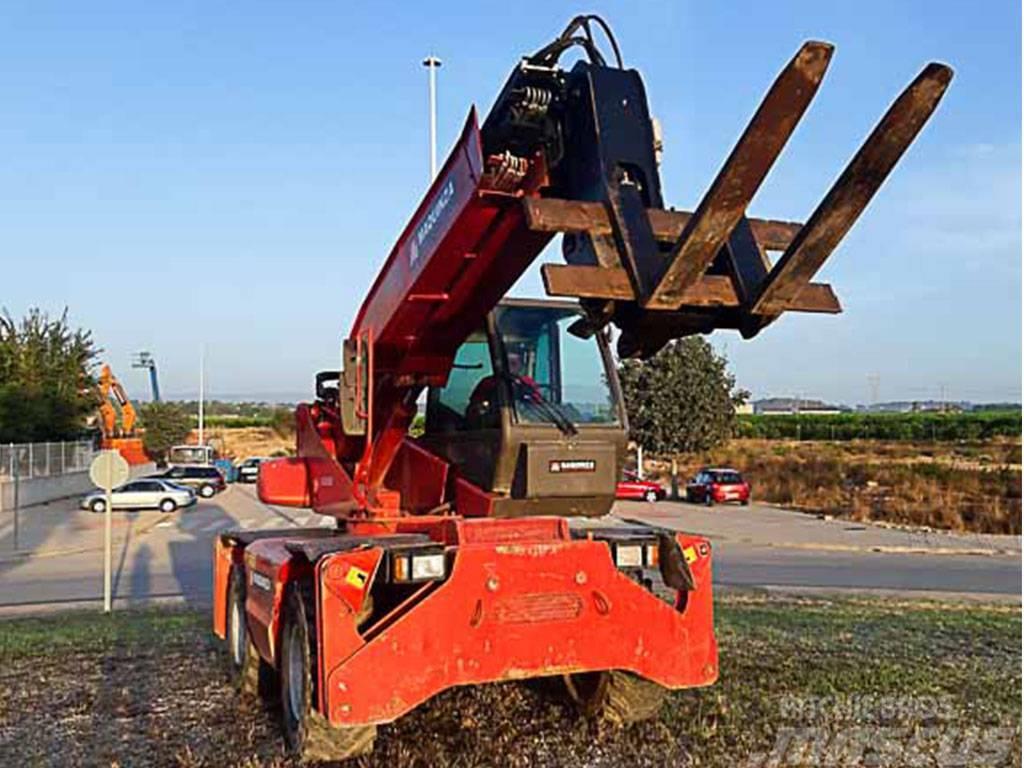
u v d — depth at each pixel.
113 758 5.77
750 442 60.66
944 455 47.81
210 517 31.48
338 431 7.65
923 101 3.73
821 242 4.05
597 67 4.61
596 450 6.33
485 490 6.41
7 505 33.25
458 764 5.52
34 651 9.15
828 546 22.41
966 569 18.17
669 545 5.88
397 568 5.21
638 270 4.13
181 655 8.91
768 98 3.62
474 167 4.98
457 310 6.03
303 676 5.48
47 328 46.28
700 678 5.78
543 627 5.41
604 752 5.72
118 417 53.47
